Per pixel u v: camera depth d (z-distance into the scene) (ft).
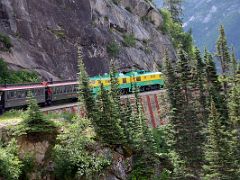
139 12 328.08
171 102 164.55
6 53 187.32
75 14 240.12
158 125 206.90
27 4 210.79
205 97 191.42
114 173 122.31
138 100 180.04
